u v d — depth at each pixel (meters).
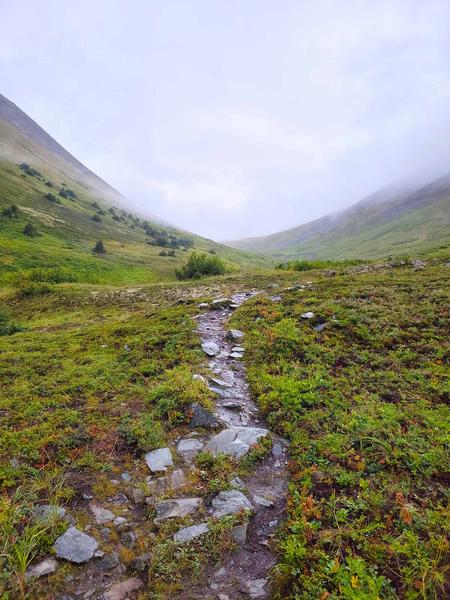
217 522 2.30
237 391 3.97
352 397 3.68
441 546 2.00
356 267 12.76
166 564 2.08
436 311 5.80
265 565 2.09
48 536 2.21
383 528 2.19
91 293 14.47
